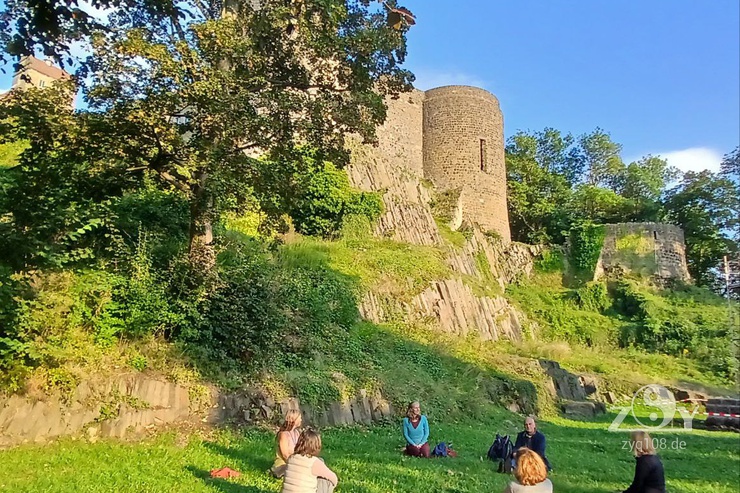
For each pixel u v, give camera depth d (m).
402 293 22.53
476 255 35.38
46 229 10.33
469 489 7.80
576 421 19.69
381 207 28.20
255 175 12.87
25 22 7.55
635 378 27.14
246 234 19.33
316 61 13.09
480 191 39.09
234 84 11.17
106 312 10.60
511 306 31.33
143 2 11.31
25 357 9.09
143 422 9.65
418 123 40.31
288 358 13.47
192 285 12.05
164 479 7.13
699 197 52.91
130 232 13.53
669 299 40.19
